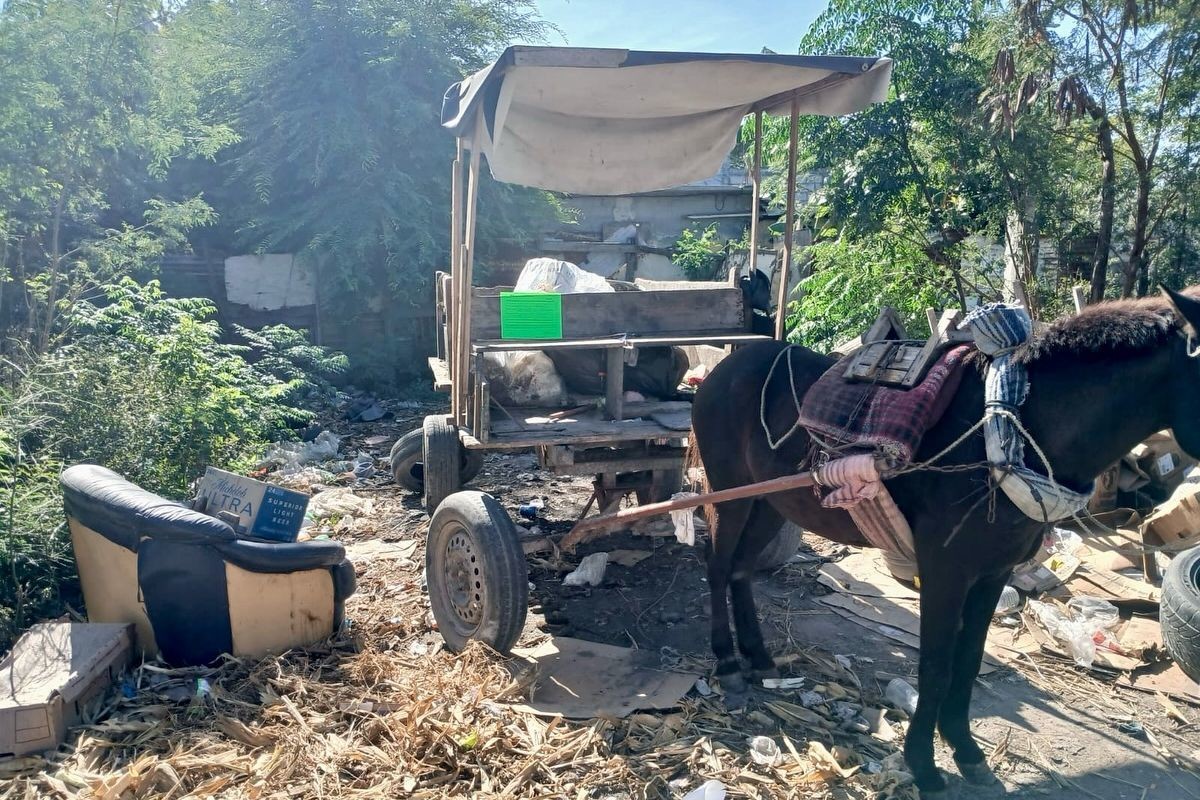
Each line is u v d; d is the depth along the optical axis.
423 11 12.62
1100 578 5.20
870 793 3.33
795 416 3.79
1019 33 7.86
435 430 5.24
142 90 8.05
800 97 5.26
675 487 5.59
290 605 4.16
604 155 6.06
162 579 3.93
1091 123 7.84
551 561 5.70
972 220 9.02
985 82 8.44
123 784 3.09
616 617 4.96
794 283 12.51
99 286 8.23
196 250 12.49
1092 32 7.67
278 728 3.51
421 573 5.47
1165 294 2.89
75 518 4.24
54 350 7.05
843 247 9.75
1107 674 4.33
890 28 8.73
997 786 3.47
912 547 3.38
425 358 12.94
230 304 12.49
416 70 12.46
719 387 4.21
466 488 7.48
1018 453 3.00
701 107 5.53
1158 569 5.18
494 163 5.80
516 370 5.27
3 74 6.92
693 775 3.40
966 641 3.47
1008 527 3.09
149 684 3.83
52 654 3.70
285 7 12.23
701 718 3.82
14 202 7.50
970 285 9.40
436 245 12.09
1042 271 9.11
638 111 5.61
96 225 9.38
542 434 4.67
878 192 8.88
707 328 5.17
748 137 9.60
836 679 4.25
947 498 3.18
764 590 5.33
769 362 4.11
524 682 3.90
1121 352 3.02
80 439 5.52
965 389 3.28
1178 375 2.92
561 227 16.47
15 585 4.54
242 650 4.07
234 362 8.38
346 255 11.81
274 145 12.00
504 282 13.62
